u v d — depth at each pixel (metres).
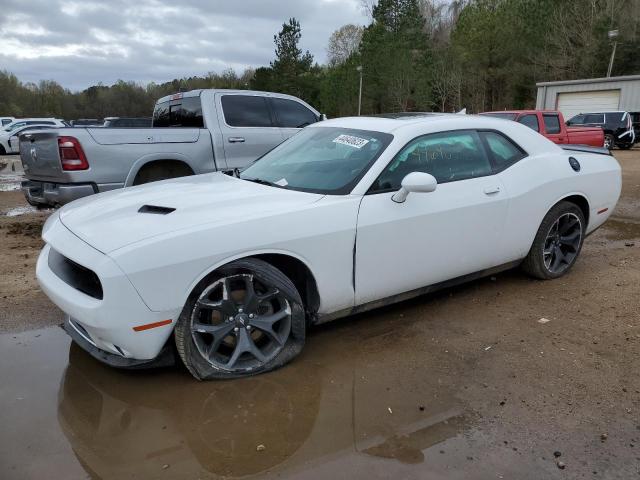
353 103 48.41
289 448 2.53
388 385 3.10
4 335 3.72
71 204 3.78
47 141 5.98
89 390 3.02
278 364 3.22
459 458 2.46
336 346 3.58
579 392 3.02
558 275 4.90
